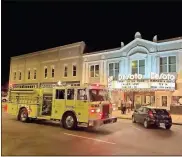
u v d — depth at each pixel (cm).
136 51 2727
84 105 1310
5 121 1678
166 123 1505
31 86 3853
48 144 934
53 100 1480
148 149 882
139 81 2519
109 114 1395
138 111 1722
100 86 1398
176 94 2369
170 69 2464
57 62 3475
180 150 876
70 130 1327
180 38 2383
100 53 3014
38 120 1741
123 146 927
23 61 4075
